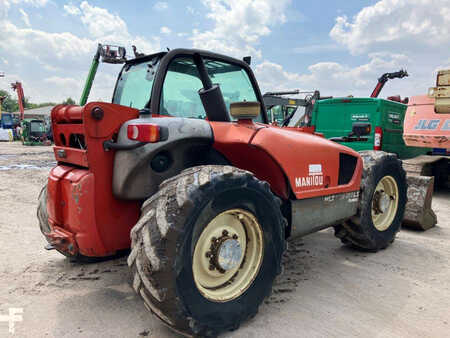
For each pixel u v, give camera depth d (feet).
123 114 6.66
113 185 6.64
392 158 11.40
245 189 6.35
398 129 23.88
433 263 10.34
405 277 9.30
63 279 8.86
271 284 7.09
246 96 9.67
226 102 9.07
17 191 20.53
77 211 6.52
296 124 26.16
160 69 7.54
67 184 6.80
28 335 6.44
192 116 8.28
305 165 8.09
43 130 76.59
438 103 18.01
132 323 6.87
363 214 10.33
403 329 6.86
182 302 5.57
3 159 40.65
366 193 10.33
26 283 8.60
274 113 25.98
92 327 6.73
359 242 10.95
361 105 22.22
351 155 9.82
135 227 5.85
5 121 112.68
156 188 6.88
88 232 6.55
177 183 5.98
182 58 7.91
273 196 6.94
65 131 7.52
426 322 7.12
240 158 7.80
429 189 13.58
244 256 7.00
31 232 12.65
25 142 73.31
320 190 8.53
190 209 5.60
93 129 6.35
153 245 5.49
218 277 6.59
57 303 7.64
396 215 11.78
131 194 6.60
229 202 6.14
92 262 9.62
